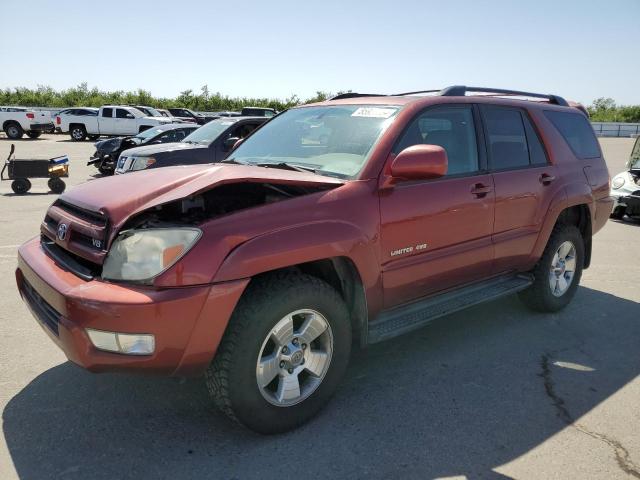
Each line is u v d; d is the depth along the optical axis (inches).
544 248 177.9
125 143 560.7
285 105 2016.5
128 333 94.7
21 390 128.6
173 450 107.3
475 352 157.8
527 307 193.6
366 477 100.5
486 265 157.2
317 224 111.8
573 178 185.6
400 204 128.4
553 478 101.3
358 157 130.2
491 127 161.2
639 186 370.0
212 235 99.7
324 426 117.0
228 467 102.5
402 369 145.6
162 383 133.6
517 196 162.6
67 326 98.2
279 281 108.1
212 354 100.7
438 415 122.5
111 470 100.7
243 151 159.5
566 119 194.5
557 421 121.2
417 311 140.5
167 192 107.6
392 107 141.8
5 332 160.6
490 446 110.9
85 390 129.3
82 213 113.9
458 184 144.0
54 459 103.4
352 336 132.4
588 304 203.8
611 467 105.0
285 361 111.7
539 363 151.3
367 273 121.6
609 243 314.0
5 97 1817.2
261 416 108.6
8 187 481.1
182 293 96.0
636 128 1756.9
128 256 98.8
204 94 2012.8
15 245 266.4
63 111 1133.1
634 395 134.1
